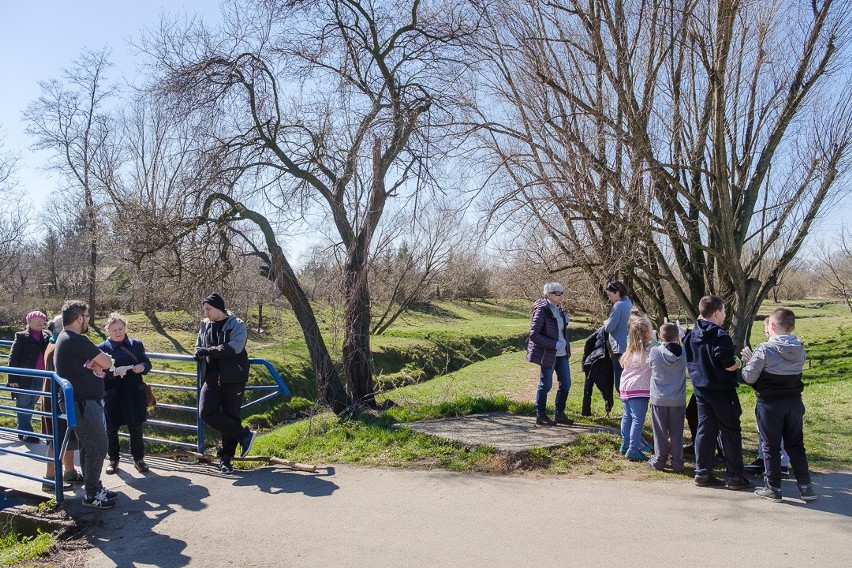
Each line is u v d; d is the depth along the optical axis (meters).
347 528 5.13
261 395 17.83
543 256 13.12
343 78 10.34
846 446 7.61
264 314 21.25
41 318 9.48
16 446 8.87
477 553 4.52
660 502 5.55
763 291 13.90
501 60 11.07
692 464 6.82
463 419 8.76
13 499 6.54
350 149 10.24
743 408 10.34
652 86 11.13
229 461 7.14
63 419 6.32
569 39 11.73
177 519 5.54
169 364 18.58
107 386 6.99
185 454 8.00
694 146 12.72
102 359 5.94
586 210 10.38
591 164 10.32
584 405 9.15
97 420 5.92
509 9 10.85
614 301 8.56
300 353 21.62
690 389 13.83
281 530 5.15
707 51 11.59
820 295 53.81
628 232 10.66
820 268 33.03
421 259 19.75
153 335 23.17
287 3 10.09
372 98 10.48
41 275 31.45
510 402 9.75
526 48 10.91
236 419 7.08
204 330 7.28
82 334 6.11
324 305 11.29
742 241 13.07
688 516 5.18
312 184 10.45
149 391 7.64
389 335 31.20
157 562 4.67
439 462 6.97
